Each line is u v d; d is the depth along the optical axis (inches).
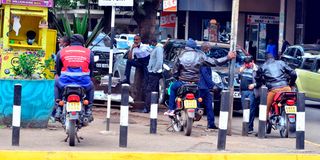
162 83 1473.9
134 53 1429.6
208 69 1180.5
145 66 1428.4
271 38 2913.4
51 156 796.6
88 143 906.7
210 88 1181.1
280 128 1108.5
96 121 1171.9
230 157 836.0
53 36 1331.2
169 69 1455.5
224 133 883.4
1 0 1233.4
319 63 1667.1
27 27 1283.2
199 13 2962.6
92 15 2960.1
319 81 1643.7
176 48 1512.1
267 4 2881.4
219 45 1510.8
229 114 1111.6
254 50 2903.5
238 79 1424.7
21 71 1047.6
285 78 1122.7
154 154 818.2
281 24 2509.8
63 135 964.0
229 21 2928.2
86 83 872.3
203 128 1191.6
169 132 1089.4
